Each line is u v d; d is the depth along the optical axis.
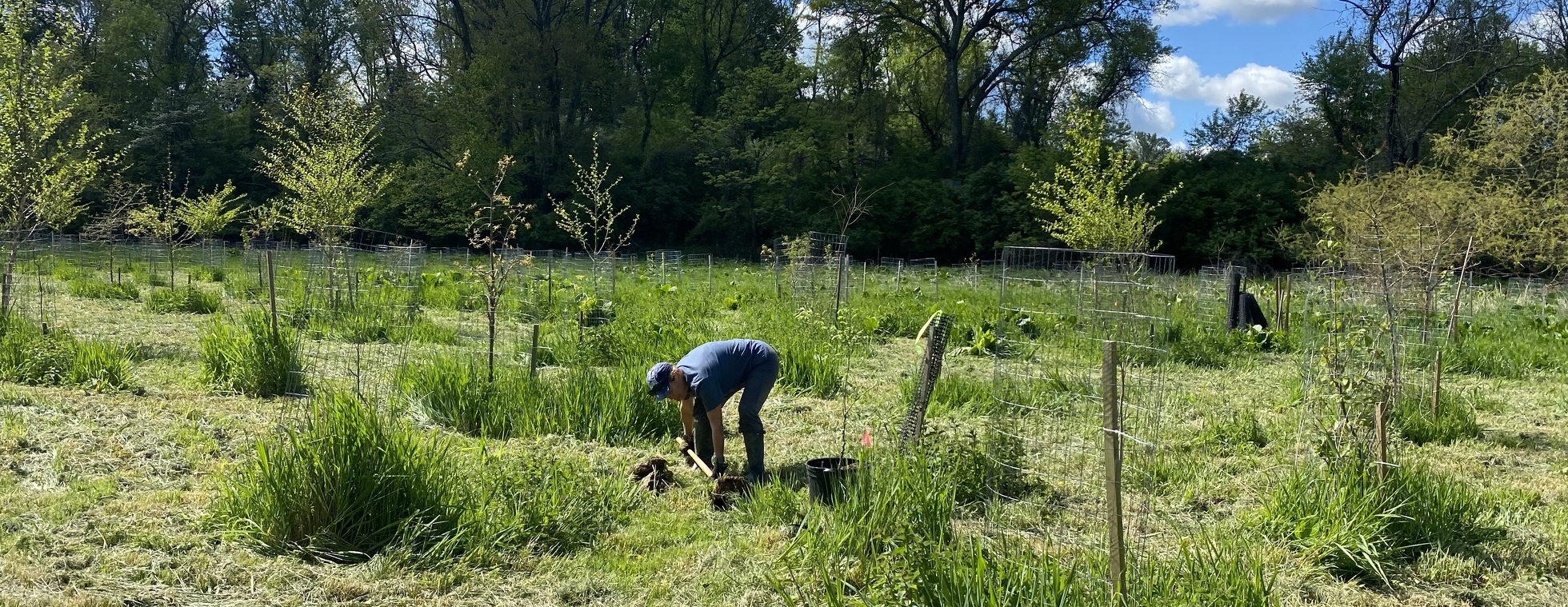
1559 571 4.57
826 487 4.95
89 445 5.82
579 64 45.53
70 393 7.21
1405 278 7.98
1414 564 4.58
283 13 49.59
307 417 4.70
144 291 17.22
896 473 4.60
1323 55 44.53
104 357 7.78
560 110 46.22
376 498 4.39
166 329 11.84
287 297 11.45
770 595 4.04
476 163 40.91
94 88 40.28
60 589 3.77
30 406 6.64
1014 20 47.94
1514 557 4.68
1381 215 10.55
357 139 16.38
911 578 3.34
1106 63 49.53
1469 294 15.40
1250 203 39.88
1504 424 7.92
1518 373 10.52
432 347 9.98
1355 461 4.92
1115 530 3.22
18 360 7.75
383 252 21.06
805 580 4.15
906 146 50.72
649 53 53.78
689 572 4.31
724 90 53.38
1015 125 52.09
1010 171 42.94
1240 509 5.38
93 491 4.95
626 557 4.44
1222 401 8.56
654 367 5.64
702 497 5.38
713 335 10.81
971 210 44.00
